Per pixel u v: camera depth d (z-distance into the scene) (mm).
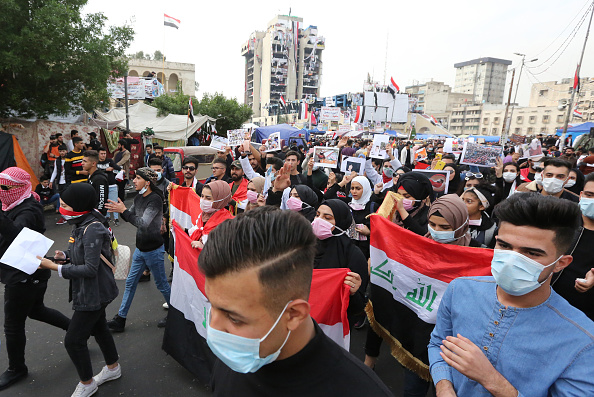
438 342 1707
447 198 2582
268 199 4758
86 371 2922
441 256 2529
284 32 120312
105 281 2939
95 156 6539
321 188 6523
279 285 861
